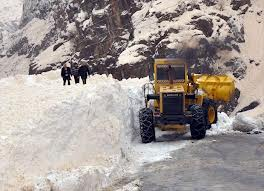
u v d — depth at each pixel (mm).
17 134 10125
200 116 14500
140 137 15352
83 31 67312
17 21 166625
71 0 83188
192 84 15789
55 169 10062
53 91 14242
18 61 110625
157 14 50625
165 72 15672
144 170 11289
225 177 10273
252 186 9531
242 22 53438
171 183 10000
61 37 80875
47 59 76000
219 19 49938
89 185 9641
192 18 48125
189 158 12203
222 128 16828
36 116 10914
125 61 45375
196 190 9406
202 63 45219
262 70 47531
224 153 12617
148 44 47031
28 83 17562
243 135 15375
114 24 60531
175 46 44500
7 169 9219
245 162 11570
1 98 13609
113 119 12195
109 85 13508
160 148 13625
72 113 11336
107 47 60875
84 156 10992
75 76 19609
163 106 14578
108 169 10656
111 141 11680
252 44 51156
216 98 17219
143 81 20562
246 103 43250
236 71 47281
